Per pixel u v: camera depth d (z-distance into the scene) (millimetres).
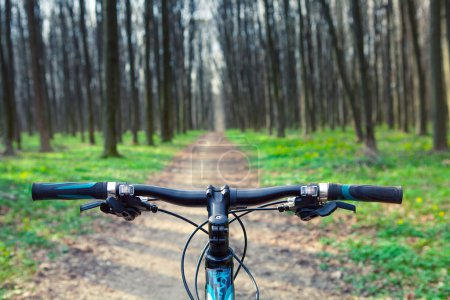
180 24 40750
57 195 1794
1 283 4637
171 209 8016
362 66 14609
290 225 6875
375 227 6383
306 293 4543
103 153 16266
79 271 5141
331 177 10078
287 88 38562
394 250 5324
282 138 24484
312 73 31797
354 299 4371
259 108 42688
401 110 29078
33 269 5047
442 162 11633
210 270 1669
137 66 40031
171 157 16875
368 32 33188
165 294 4602
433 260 4965
